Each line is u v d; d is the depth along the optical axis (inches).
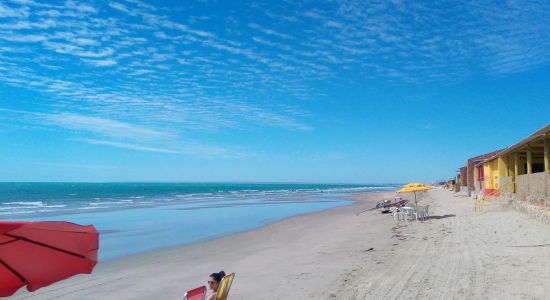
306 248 597.0
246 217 1205.1
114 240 761.0
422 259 442.6
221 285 271.0
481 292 309.4
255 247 648.4
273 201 2127.2
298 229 870.4
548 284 309.7
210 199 2375.7
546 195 617.9
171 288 412.8
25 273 123.8
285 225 969.5
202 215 1283.2
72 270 130.3
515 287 312.0
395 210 979.9
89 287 425.1
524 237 508.4
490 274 354.3
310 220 1068.5
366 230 763.4
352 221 970.7
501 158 1002.1
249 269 472.7
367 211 1246.3
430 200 1589.6
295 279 401.7
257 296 355.9
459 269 382.0
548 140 723.4
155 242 736.3
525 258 398.0
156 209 1540.4
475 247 482.9
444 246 510.0
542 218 583.8
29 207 1678.2
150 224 1029.2
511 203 807.1
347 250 545.3
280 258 527.8
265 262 509.0
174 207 1656.0
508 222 642.8
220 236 806.5
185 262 547.8
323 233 772.0
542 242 467.8
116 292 403.5
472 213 859.4
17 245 124.8
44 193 3467.0
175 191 4175.7
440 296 310.8
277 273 436.5
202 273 472.7
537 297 285.7
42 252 127.3
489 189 1135.0
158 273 484.4
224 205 1785.2
